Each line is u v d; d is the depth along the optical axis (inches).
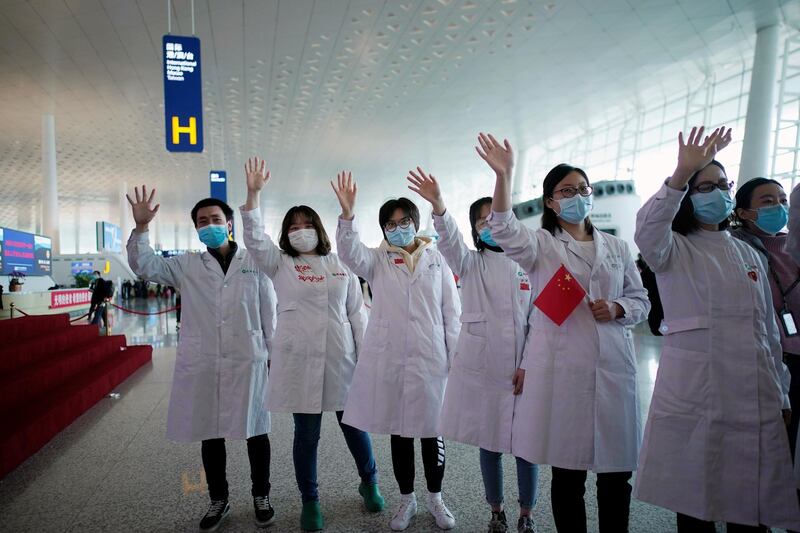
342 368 99.2
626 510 72.4
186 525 92.7
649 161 621.3
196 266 99.7
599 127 689.6
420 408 91.0
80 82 463.5
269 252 99.0
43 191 559.8
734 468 62.2
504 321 86.9
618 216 457.1
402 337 94.0
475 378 87.0
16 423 133.3
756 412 62.6
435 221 88.4
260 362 100.1
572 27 390.3
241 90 497.4
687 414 64.7
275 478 114.9
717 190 67.8
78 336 239.5
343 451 131.3
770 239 89.1
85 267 867.4
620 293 77.0
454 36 399.2
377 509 96.7
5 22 351.6
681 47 442.6
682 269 68.1
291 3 337.7
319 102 540.1
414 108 567.8
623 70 487.2
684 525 67.2
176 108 227.9
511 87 514.0
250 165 96.2
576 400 70.2
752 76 415.5
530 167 863.7
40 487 110.3
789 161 447.5
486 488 87.2
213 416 94.2
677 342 67.6
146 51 400.5
